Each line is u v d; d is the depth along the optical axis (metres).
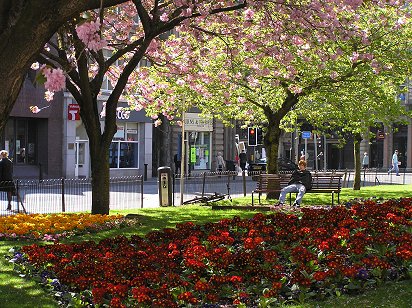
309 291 7.90
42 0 6.46
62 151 41.28
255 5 15.52
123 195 27.33
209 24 19.78
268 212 17.67
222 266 8.57
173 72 19.98
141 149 46.34
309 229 10.41
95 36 7.56
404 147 66.75
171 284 7.98
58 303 7.76
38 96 39.53
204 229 11.94
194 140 50.25
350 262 9.02
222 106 24.44
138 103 22.55
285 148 65.88
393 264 8.78
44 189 25.30
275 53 17.56
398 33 21.50
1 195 22.92
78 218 14.89
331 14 16.03
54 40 31.36
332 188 21.20
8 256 10.70
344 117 24.91
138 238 11.02
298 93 22.44
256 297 7.80
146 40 15.95
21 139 40.25
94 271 8.52
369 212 11.95
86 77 15.94
